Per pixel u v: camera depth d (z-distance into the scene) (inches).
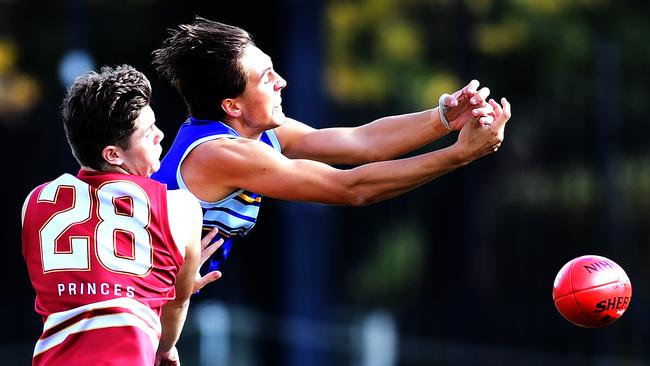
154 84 2036.2
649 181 2096.5
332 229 2151.8
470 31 2317.9
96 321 564.1
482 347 1998.0
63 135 2139.5
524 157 2196.1
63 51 2285.9
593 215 2112.5
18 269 2129.7
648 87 2192.4
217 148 615.8
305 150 676.7
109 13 2244.1
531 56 2289.6
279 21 2123.5
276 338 1897.1
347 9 2320.4
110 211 577.3
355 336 1820.9
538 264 2164.1
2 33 2289.6
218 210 624.7
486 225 2196.1
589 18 2295.8
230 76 627.8
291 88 2085.4
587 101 2180.1
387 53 2324.1
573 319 645.9
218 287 2091.5
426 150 2226.9
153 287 578.6
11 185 2129.7
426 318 2087.8
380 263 2166.6
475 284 2183.8
